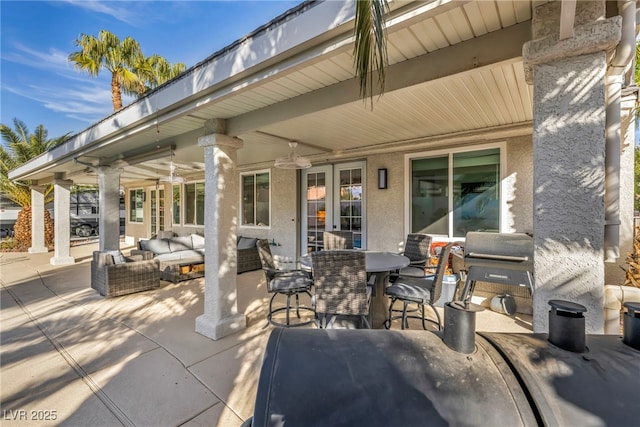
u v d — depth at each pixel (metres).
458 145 4.90
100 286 5.33
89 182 11.31
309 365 1.05
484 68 2.11
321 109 2.84
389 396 0.93
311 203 6.98
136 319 4.15
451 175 4.99
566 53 1.67
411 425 0.87
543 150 1.74
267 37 2.29
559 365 1.00
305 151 5.91
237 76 2.58
